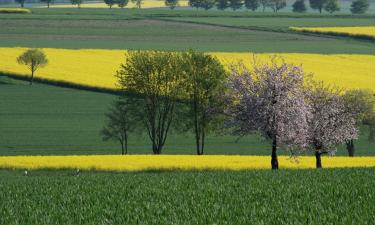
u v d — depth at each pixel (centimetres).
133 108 8031
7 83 11050
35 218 2417
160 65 7994
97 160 5506
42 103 10038
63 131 8600
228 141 8469
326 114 5741
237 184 3388
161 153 7869
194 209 2544
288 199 2803
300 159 6156
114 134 8031
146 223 2298
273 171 4225
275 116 5284
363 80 11262
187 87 7881
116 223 2330
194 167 5241
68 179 3947
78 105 9938
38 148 7731
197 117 7831
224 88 7675
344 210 2462
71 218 2433
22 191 3256
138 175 4169
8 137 8194
